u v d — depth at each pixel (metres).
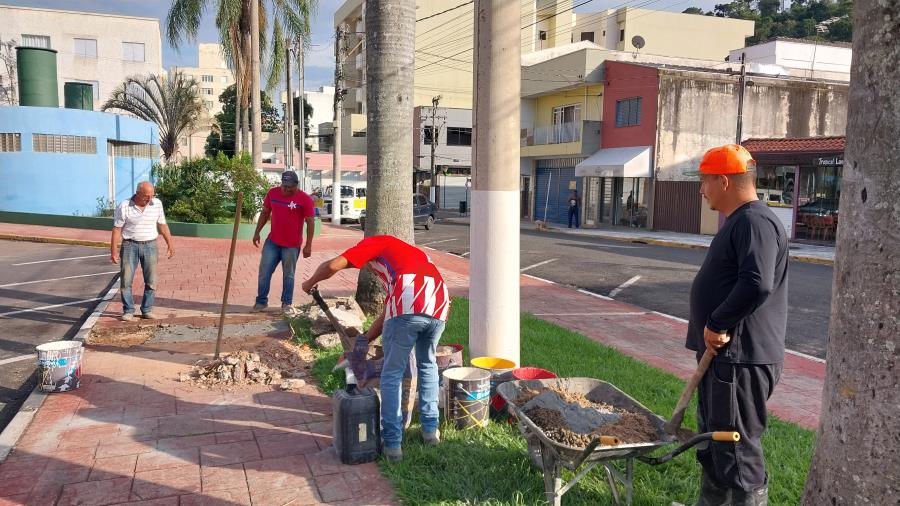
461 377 4.86
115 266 14.02
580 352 6.88
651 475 4.05
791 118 29.39
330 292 10.50
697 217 26.58
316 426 4.84
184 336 7.41
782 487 3.90
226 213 21.03
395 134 7.52
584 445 3.44
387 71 7.45
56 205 23.27
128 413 5.04
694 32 52.59
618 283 12.95
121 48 49.56
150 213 8.16
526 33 51.97
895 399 2.04
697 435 3.05
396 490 3.84
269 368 6.15
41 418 4.92
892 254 2.03
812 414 5.53
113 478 3.98
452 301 9.52
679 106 27.80
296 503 3.71
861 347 2.13
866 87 2.09
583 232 27.78
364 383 4.61
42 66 23.44
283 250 8.41
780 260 3.05
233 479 3.99
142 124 25.69
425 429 4.40
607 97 30.88
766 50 37.16
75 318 8.79
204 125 38.06
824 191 22.33
